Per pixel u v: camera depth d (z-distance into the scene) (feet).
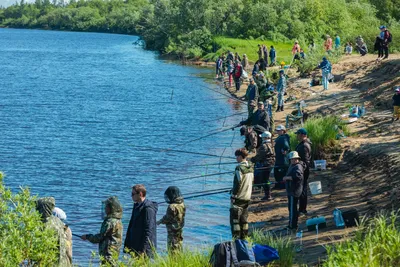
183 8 331.77
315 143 74.49
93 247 54.49
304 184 54.08
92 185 77.20
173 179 78.43
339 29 291.79
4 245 32.01
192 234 54.95
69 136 109.40
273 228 53.16
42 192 74.43
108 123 122.31
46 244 32.73
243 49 275.80
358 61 151.94
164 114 131.95
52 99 158.20
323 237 45.75
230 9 308.81
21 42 493.77
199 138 103.55
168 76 213.87
